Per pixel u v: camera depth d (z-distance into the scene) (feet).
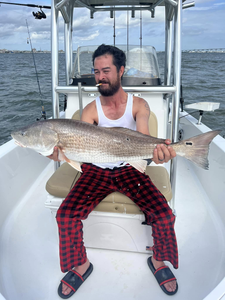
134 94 8.19
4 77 44.65
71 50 9.80
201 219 7.68
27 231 7.39
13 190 8.21
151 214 5.25
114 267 6.09
